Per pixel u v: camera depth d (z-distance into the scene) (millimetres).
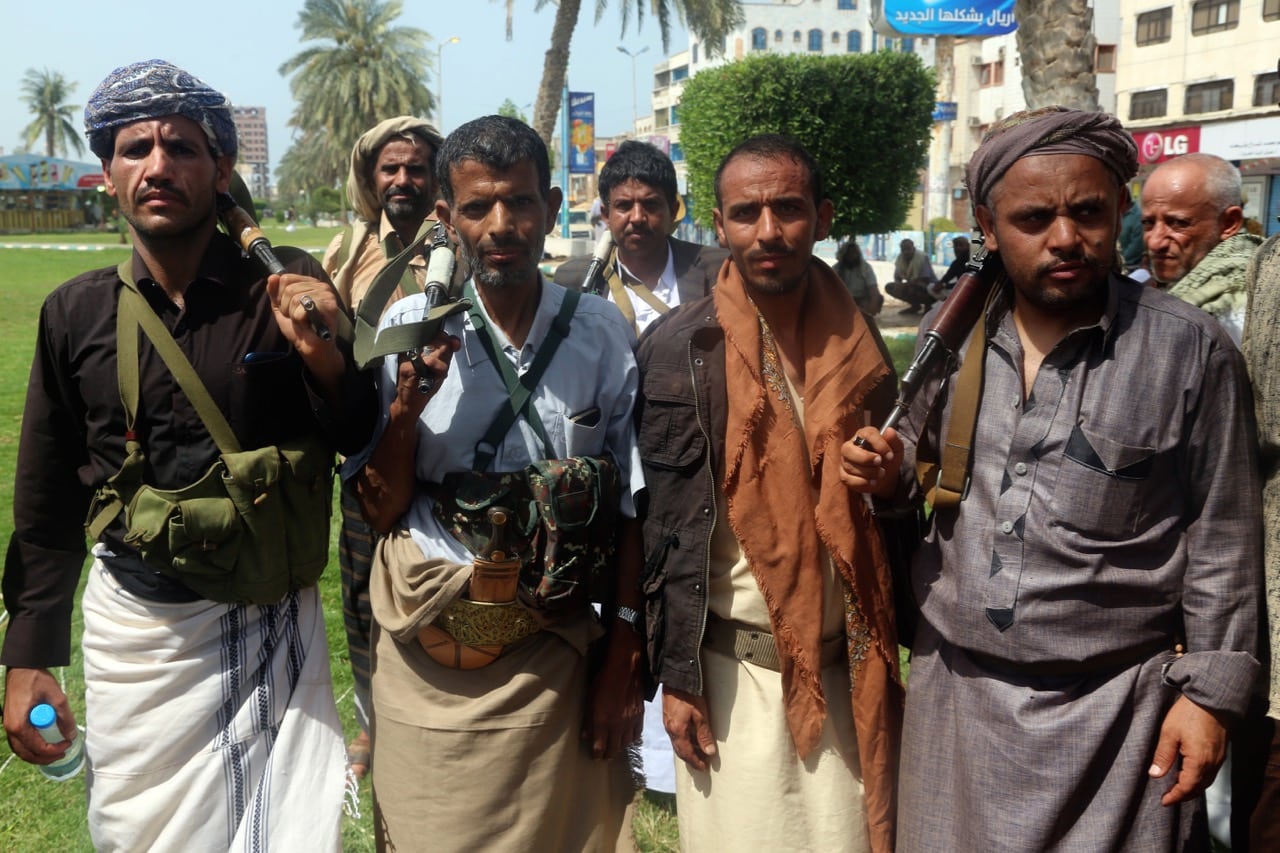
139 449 2336
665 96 84812
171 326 2365
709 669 2582
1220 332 2166
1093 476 2148
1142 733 2193
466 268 2520
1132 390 2148
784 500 2469
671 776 3684
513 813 2459
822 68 19562
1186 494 2205
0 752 3855
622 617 2621
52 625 2500
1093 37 8047
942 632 2322
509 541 2391
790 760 2518
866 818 2557
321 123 54625
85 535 2586
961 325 2324
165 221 2295
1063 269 2137
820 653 2506
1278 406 2336
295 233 65375
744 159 2498
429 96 55625
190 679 2412
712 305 2598
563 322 2521
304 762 2480
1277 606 2332
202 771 2412
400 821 2486
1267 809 2408
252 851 2406
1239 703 2123
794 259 2488
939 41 29875
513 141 2365
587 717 2615
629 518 2625
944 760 2363
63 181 82938
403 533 2506
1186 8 32250
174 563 2305
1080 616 2172
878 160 19844
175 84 2297
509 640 2453
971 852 2273
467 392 2457
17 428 9492
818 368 2531
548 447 2492
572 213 52688
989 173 2209
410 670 2498
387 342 2191
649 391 2547
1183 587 2199
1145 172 25141
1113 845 2182
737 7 23828
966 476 2297
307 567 2457
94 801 2463
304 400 2438
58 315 2373
